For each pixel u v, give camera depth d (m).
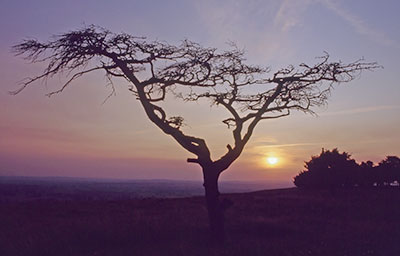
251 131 18.42
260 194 44.72
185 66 17.89
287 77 18.77
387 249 15.48
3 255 14.31
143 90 17.97
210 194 17.50
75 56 17.44
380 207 30.22
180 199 40.91
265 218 24.14
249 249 14.70
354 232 19.42
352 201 34.41
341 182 46.88
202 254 14.36
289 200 36.09
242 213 27.66
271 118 18.81
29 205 35.56
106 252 14.71
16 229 19.38
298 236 18.33
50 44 17.34
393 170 46.59
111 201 39.53
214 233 17.03
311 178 48.31
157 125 18.00
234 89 18.67
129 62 17.86
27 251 14.45
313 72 18.77
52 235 16.50
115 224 18.67
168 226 18.61
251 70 18.56
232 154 17.88
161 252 14.55
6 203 38.75
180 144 17.91
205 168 17.67
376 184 47.81
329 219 24.61
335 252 14.90
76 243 15.84
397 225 21.98
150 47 17.81
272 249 15.02
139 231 17.14
